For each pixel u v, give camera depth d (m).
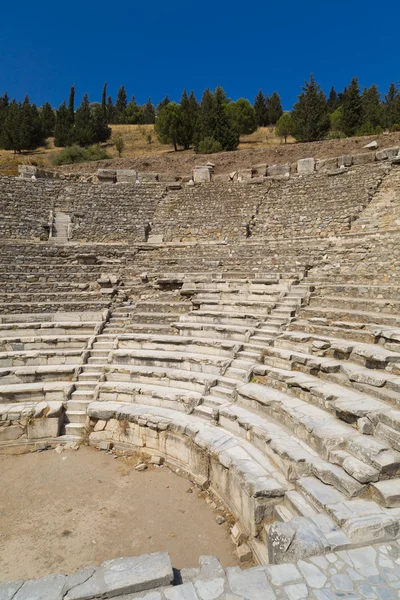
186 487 8.55
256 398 9.02
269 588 4.25
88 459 9.87
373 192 21.78
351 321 11.27
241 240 22.55
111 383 11.62
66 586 4.36
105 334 14.02
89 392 11.44
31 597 4.22
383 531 4.91
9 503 8.04
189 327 13.42
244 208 25.34
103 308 16.45
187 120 51.06
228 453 7.76
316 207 23.03
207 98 64.19
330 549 4.74
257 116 74.19
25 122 58.00
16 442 10.49
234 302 14.40
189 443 8.94
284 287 15.05
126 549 6.69
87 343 13.55
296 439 7.43
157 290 17.55
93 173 29.09
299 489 6.18
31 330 14.05
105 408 10.56
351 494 5.60
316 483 6.13
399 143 29.97
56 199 25.83
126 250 21.66
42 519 7.50
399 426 6.24
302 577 4.38
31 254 20.36
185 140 51.00
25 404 11.12
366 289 12.45
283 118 51.38
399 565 4.51
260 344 11.62
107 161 34.50
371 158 24.20
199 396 10.22
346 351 9.29
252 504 6.48
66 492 8.42
